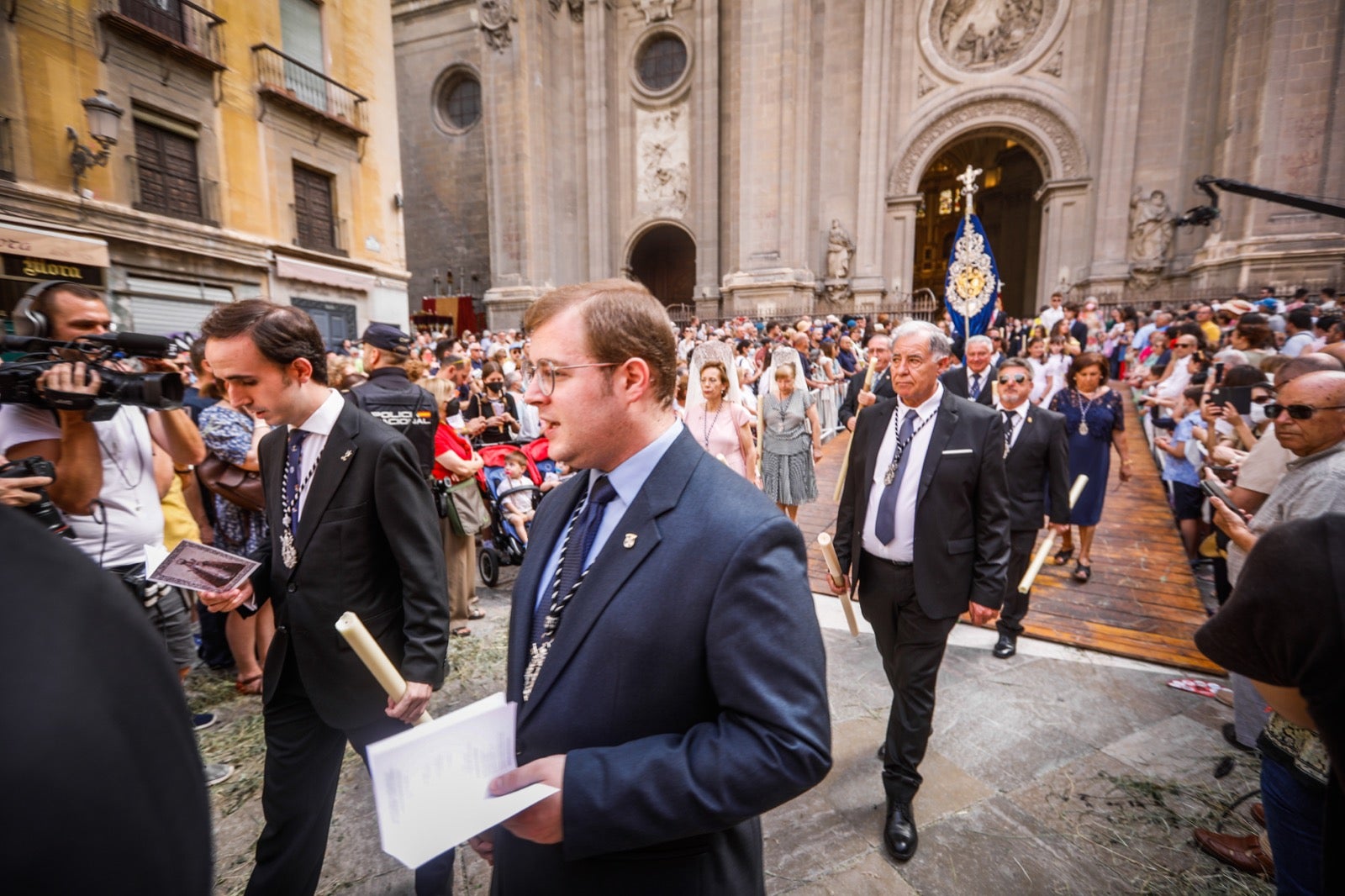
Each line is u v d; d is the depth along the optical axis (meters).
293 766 1.77
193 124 10.58
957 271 6.40
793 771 0.90
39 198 8.53
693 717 1.00
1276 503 2.09
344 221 13.55
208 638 3.61
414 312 26.80
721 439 4.33
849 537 2.74
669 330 1.12
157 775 0.39
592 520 1.15
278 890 1.72
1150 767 2.73
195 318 10.66
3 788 0.30
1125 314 14.98
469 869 2.27
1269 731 1.52
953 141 20.81
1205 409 4.23
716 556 0.98
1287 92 15.98
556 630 1.10
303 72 12.55
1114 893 2.13
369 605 1.75
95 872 0.32
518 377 7.34
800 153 20.33
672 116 23.08
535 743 1.02
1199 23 17.67
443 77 25.62
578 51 23.41
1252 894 2.10
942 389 2.52
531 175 22.09
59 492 2.06
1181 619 4.14
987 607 2.33
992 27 19.89
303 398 1.73
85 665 0.37
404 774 0.81
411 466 1.76
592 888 1.01
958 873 2.21
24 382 1.79
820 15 20.83
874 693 3.37
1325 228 15.80
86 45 9.02
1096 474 4.63
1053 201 19.70
